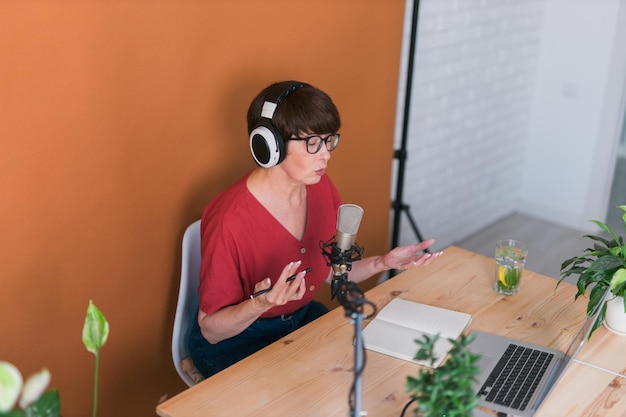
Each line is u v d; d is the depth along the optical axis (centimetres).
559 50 391
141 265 212
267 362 164
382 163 294
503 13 355
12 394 102
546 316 188
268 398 152
